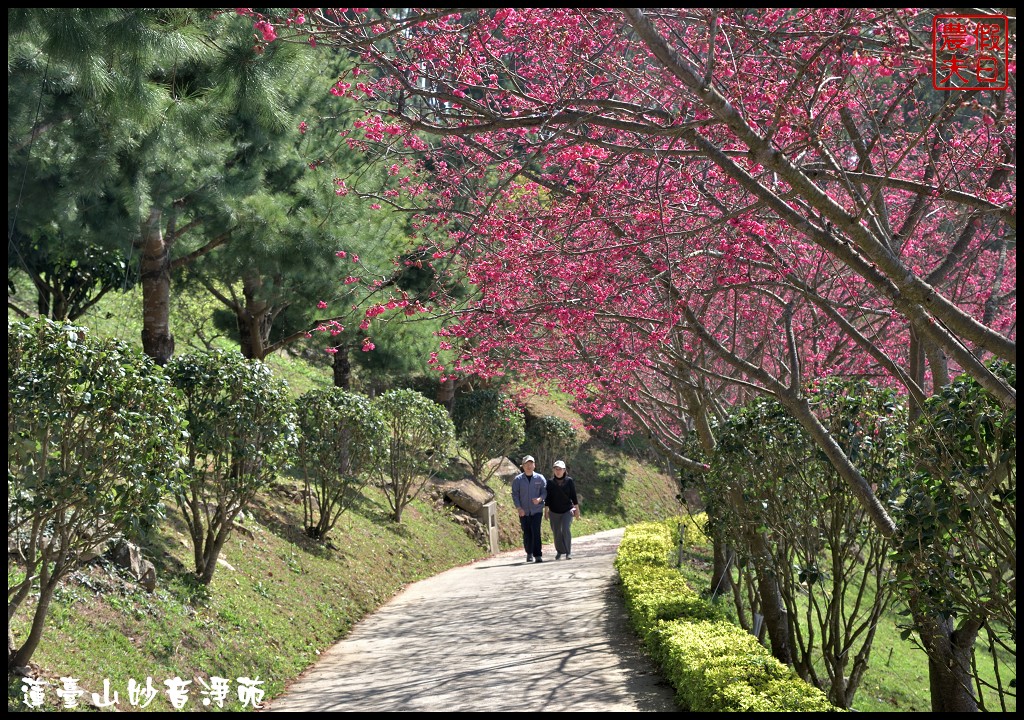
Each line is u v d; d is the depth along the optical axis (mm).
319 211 10047
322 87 9609
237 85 6645
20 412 5145
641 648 8242
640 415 11289
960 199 5207
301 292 11617
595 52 6359
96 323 15805
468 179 8375
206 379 8070
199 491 8438
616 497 28766
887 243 5891
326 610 10078
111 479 5418
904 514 5012
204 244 11367
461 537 18734
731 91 5582
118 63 5672
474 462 23344
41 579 5312
